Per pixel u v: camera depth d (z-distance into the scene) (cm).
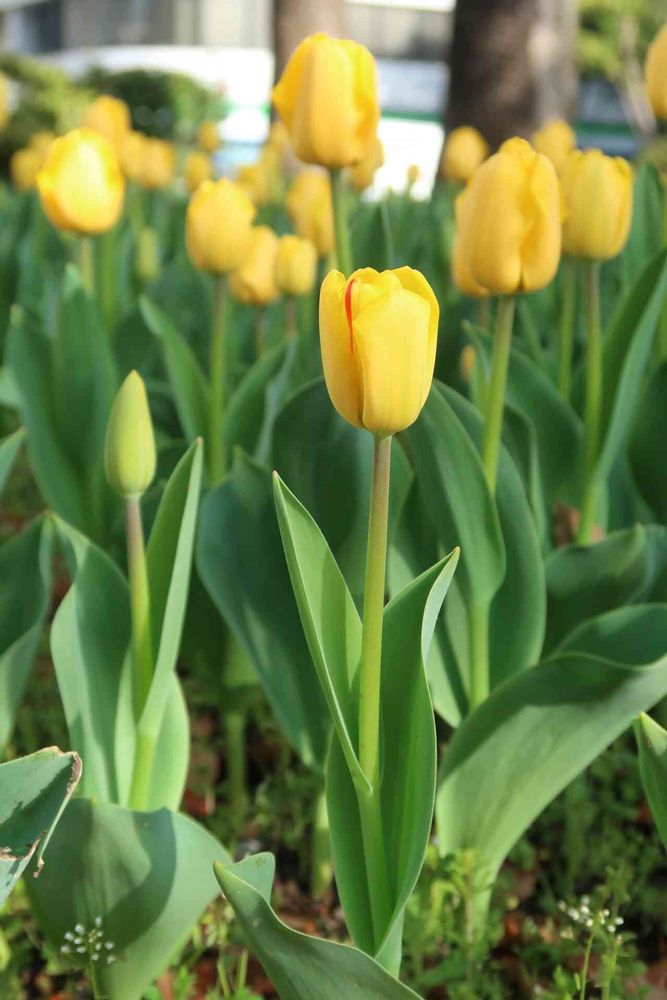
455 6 377
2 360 153
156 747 94
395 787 84
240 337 146
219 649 106
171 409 129
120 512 115
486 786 93
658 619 92
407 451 120
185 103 820
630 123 988
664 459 110
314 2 434
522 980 98
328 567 82
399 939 84
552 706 90
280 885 105
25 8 1178
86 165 114
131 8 1063
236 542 97
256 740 118
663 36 111
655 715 108
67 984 96
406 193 225
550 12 371
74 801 85
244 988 93
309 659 96
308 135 103
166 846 86
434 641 99
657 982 98
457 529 94
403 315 74
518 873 105
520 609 97
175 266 157
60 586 134
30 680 120
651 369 124
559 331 142
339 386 76
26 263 172
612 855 105
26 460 165
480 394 106
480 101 374
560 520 133
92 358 112
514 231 92
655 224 124
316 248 135
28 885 88
